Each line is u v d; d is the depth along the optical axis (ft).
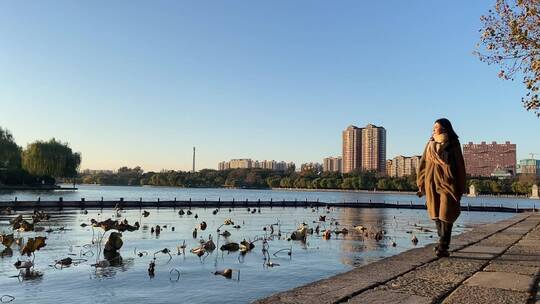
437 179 27.76
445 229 27.89
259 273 60.90
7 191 387.75
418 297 18.34
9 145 407.23
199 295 48.44
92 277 57.00
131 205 239.91
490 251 30.53
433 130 28.58
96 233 107.76
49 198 316.81
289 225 146.51
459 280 21.45
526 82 57.11
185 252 78.74
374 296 18.49
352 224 157.69
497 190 570.87
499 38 57.67
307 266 66.64
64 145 436.76
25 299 46.55
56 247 82.64
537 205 390.42
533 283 20.89
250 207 278.67
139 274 59.16
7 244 78.23
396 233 122.52
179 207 253.44
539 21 54.90
